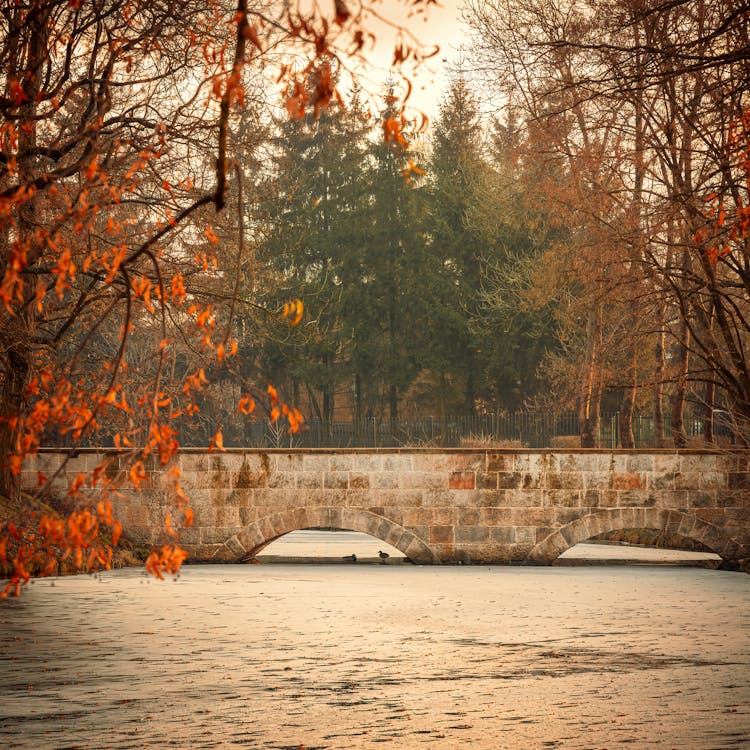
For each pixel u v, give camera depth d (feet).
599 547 165.17
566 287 186.09
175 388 130.11
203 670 59.06
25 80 63.21
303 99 27.91
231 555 125.90
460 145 279.08
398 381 280.92
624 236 120.47
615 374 144.87
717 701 49.93
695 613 88.48
